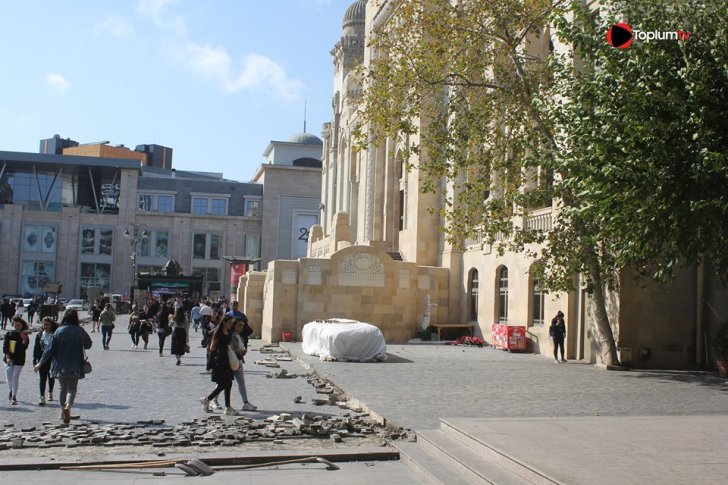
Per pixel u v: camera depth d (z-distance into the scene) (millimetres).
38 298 59500
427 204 41438
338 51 69625
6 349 15375
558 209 24531
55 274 91438
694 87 15008
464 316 37094
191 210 97812
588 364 24594
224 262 96812
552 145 23281
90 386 18281
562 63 21984
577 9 19062
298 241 98750
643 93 15438
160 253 95250
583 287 25766
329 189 71000
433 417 13445
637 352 24328
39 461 10281
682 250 16406
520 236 24875
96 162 93562
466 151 26078
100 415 14016
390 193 49062
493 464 9812
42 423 12992
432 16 24781
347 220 49188
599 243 22734
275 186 98500
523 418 12602
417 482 9922
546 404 15109
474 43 24469
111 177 96312
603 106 16797
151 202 96938
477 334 35656
